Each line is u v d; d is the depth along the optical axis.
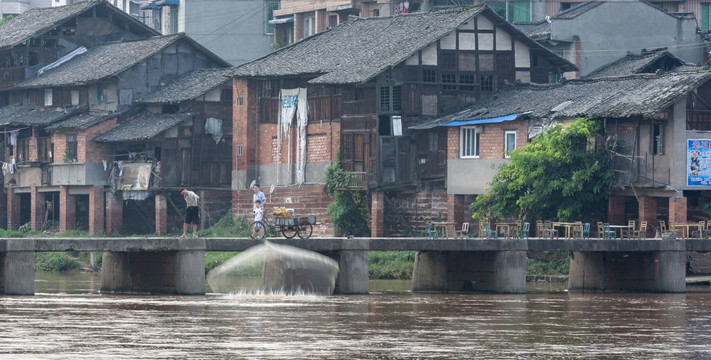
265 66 155.38
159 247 96.62
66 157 170.00
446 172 138.62
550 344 74.19
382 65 140.50
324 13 189.00
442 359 68.12
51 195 179.50
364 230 145.88
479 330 79.62
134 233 168.25
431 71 143.38
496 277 104.50
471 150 136.38
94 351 68.50
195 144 163.25
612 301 99.19
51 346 70.00
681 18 172.62
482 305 94.62
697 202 126.56
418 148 142.38
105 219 169.12
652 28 171.62
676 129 121.25
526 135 132.00
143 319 82.12
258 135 158.25
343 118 145.88
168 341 72.50
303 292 101.88
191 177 162.75
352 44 152.88
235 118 159.50
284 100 154.75
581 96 131.88
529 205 125.69
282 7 196.38
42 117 176.62
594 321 85.19
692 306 95.44
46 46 186.00
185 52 175.12
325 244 100.44
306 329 78.56
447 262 107.69
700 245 109.25
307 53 155.62
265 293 102.00
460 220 138.25
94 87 173.12
